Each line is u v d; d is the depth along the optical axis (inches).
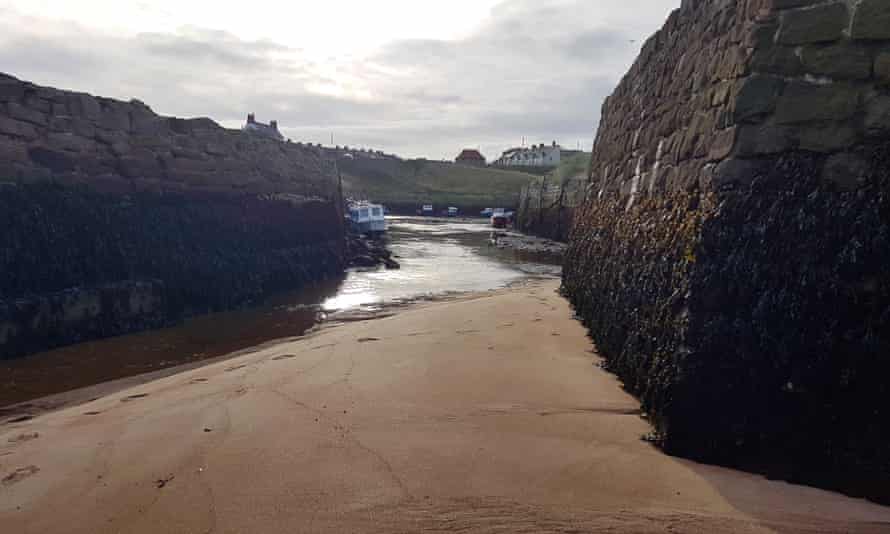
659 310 261.1
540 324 471.5
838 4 211.5
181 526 179.0
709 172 245.0
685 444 217.3
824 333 197.6
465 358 364.5
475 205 3718.0
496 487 198.7
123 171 572.1
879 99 201.9
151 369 408.2
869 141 202.2
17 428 279.7
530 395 291.4
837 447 191.5
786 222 211.2
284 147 947.3
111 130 565.6
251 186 796.6
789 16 220.5
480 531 172.4
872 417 188.2
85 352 449.4
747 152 225.6
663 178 326.0
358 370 343.3
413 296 741.9
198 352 455.5
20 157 471.2
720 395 211.6
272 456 223.9
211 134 721.6
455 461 218.2
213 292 626.8
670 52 371.6
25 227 451.5
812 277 202.2
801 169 212.7
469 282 880.9
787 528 170.9
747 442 205.6
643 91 439.8
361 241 1288.1
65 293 464.1
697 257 229.1
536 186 2293.3
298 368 353.7
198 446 235.6
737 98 228.5
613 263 394.6
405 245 1567.4
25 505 195.8
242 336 512.7
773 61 222.4
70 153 515.8
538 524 175.6
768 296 208.8
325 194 1094.4
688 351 219.5
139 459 226.7
